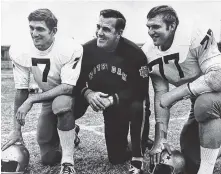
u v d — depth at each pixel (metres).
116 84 2.23
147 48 2.22
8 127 2.44
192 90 2.14
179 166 2.30
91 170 2.34
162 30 2.13
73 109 2.23
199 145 2.29
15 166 2.32
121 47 2.22
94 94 2.23
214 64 2.09
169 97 2.22
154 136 2.31
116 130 2.30
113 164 2.34
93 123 2.37
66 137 2.21
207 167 2.19
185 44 2.13
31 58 2.24
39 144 2.34
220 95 2.11
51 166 2.35
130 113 2.25
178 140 2.32
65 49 2.21
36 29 2.19
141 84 2.23
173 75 2.21
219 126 2.13
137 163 2.26
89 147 2.38
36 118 2.32
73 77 2.21
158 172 2.30
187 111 2.30
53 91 2.21
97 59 2.23
